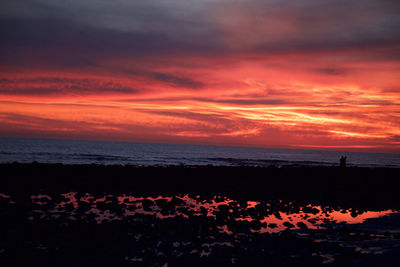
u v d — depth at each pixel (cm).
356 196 2084
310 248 930
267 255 855
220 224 1171
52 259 785
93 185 2002
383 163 9225
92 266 756
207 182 2417
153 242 923
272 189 2225
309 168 3928
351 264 789
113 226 1065
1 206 1266
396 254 820
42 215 1183
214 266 773
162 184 2208
